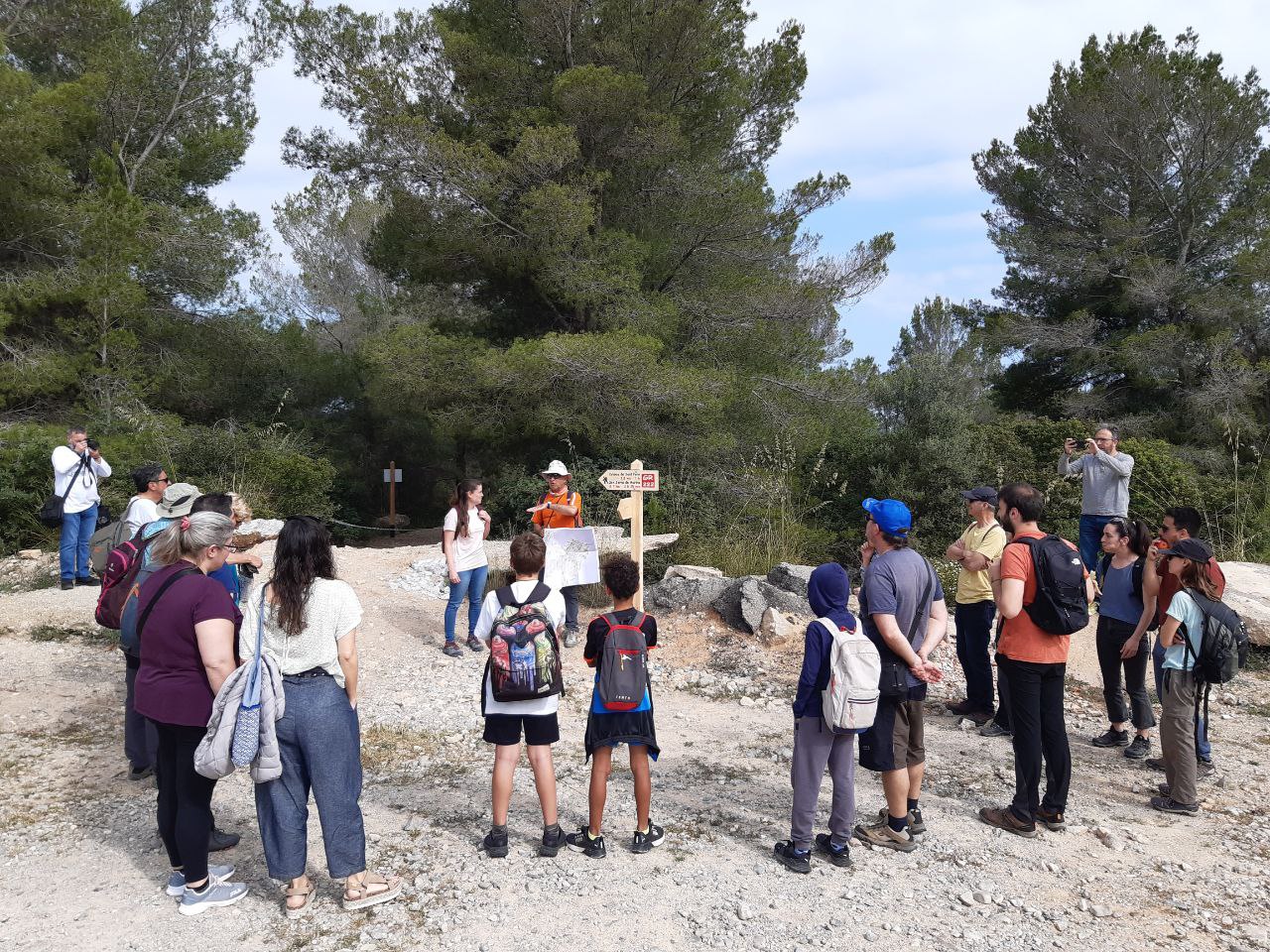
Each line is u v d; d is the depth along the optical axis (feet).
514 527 49.29
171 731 12.65
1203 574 16.84
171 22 64.64
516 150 47.29
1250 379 65.00
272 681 11.89
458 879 13.71
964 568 21.85
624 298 50.34
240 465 52.24
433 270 56.29
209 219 62.39
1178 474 44.45
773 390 55.72
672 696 24.71
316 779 12.44
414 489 86.69
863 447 49.11
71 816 15.99
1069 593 15.37
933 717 22.77
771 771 19.06
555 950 11.85
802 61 57.82
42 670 24.80
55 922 12.34
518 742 14.48
